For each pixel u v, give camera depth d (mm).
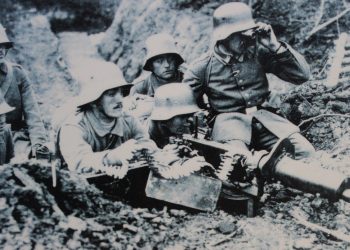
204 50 7996
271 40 4504
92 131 4277
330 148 5125
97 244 3227
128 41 10000
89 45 11938
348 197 3561
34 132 5242
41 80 10531
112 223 3496
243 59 4645
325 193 3611
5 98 5156
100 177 3932
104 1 12727
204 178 4004
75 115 4340
